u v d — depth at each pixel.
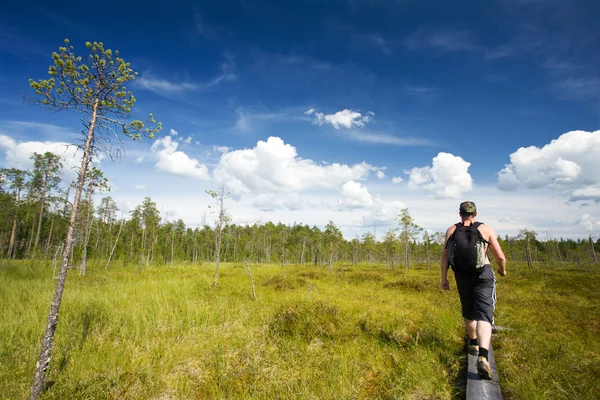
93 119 4.27
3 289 11.09
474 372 3.59
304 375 4.39
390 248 32.50
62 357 5.04
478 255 3.40
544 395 3.18
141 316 7.23
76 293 10.38
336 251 40.38
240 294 11.41
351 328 6.46
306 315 6.86
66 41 4.13
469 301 3.66
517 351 4.71
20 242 37.00
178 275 19.73
